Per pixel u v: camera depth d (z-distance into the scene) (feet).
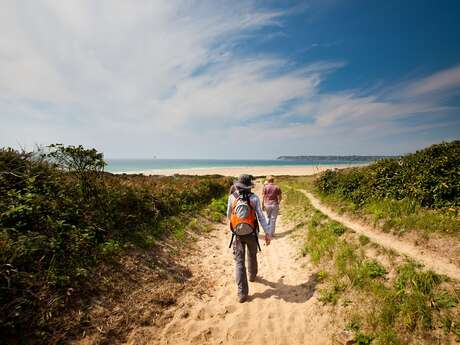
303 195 38.60
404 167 22.76
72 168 17.03
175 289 13.58
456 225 13.53
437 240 13.29
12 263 9.73
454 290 9.61
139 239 17.13
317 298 12.31
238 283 13.16
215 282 15.19
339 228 18.61
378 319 9.57
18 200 12.75
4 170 14.16
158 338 10.14
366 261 13.30
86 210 15.87
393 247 13.88
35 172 15.40
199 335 10.49
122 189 20.42
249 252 14.74
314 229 21.12
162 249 17.60
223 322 11.44
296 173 180.04
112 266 13.12
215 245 21.76
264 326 11.09
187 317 11.62
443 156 20.12
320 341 9.87
